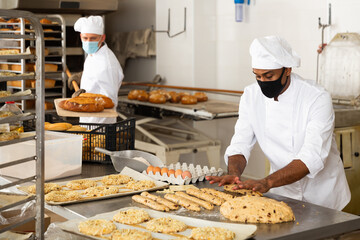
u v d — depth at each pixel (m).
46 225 2.36
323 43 4.67
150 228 1.74
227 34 5.92
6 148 2.43
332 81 4.37
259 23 5.47
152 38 6.95
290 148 2.52
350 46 4.25
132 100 5.60
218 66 6.12
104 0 5.87
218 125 6.06
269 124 2.56
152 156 2.66
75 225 1.78
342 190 2.72
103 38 4.09
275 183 2.13
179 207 2.00
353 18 4.44
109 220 1.83
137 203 2.06
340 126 3.92
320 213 1.90
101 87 4.10
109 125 2.80
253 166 5.67
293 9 5.07
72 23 5.97
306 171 2.22
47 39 5.45
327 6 4.70
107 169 2.71
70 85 4.70
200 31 5.98
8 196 1.76
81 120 3.81
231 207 1.87
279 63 2.24
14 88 5.47
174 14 6.23
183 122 5.98
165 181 2.40
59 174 2.50
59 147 2.48
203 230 1.66
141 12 7.48
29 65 5.50
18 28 5.21
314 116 2.40
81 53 5.98
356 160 4.04
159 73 6.64
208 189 2.17
